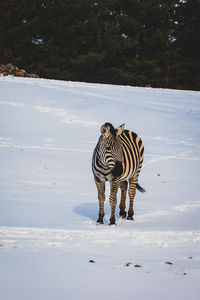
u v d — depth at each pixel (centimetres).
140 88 11012
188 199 3544
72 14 16375
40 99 8031
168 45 16838
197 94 10644
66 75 15312
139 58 16700
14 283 1532
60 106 7688
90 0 16538
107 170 2744
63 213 2988
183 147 5856
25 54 15812
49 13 16288
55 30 16038
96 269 1736
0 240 2177
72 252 1995
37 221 2714
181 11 16912
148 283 1591
